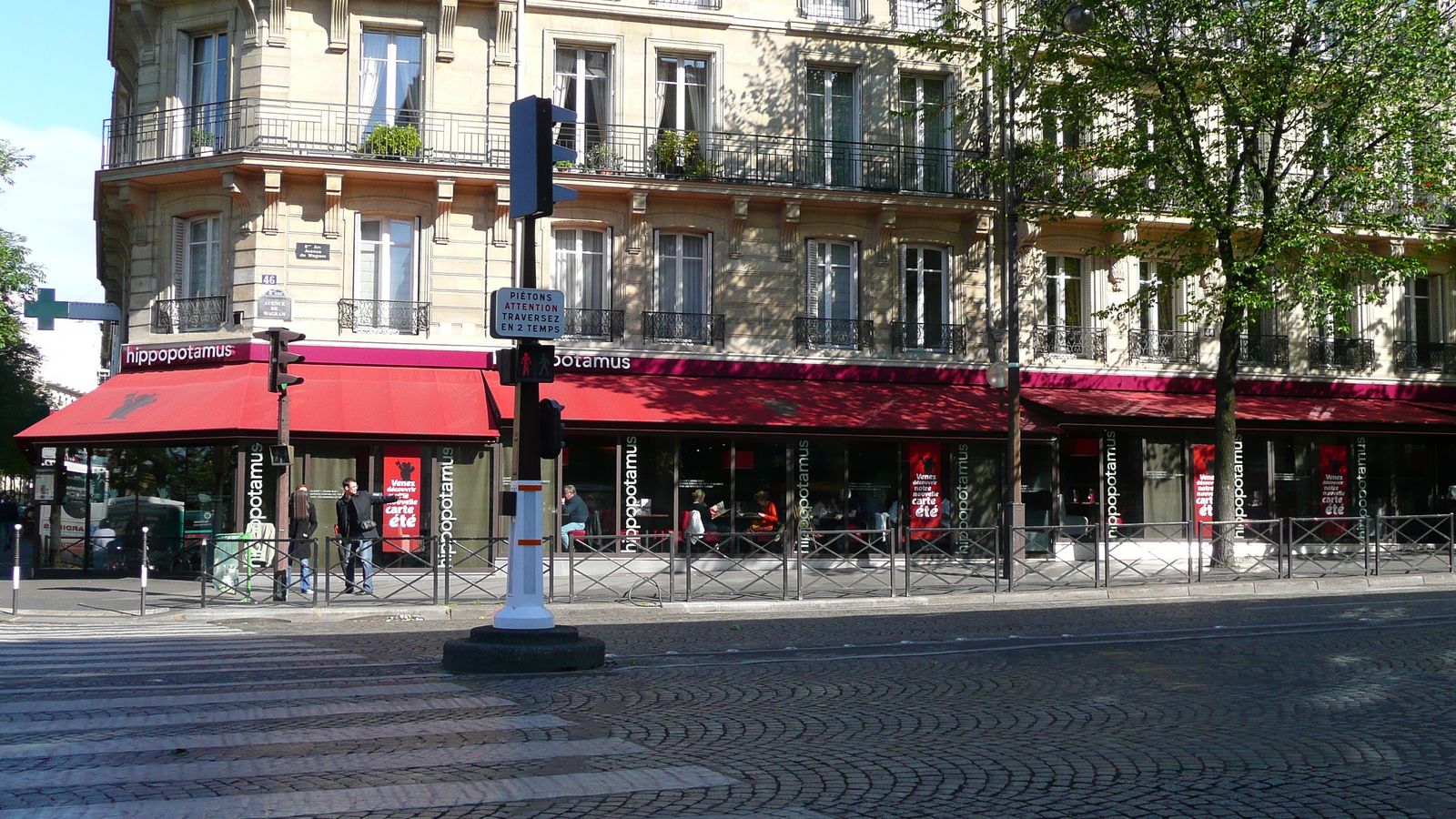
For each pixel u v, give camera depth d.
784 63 24.11
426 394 21.19
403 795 5.57
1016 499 20.52
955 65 25.11
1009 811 5.38
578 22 23.00
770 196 23.34
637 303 23.00
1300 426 25.20
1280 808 5.42
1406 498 27.41
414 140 21.77
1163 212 23.67
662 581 18.03
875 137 24.59
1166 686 8.89
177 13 22.27
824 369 23.78
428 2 22.23
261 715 7.72
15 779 5.86
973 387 24.72
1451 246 26.91
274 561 16.52
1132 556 19.39
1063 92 22.62
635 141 23.16
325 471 20.58
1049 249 25.45
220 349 21.28
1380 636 11.88
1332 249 23.69
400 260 22.25
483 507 21.14
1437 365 28.34
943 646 11.83
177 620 15.13
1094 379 25.39
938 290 24.94
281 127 21.50
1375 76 20.88
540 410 10.52
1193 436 25.39
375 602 16.33
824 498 23.14
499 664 9.84
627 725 7.44
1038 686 8.98
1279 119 21.14
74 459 21.22
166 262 22.11
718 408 21.80
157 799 5.47
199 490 20.83
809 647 11.85
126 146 22.34
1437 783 5.88
